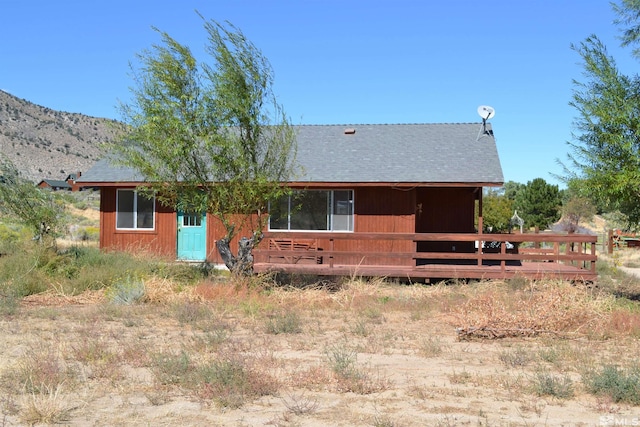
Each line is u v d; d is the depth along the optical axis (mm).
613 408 6199
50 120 122938
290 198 18406
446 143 19891
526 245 29578
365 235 15711
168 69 13617
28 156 100812
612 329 10031
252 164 14047
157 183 14281
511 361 7965
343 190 18344
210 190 14180
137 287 12945
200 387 6637
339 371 7145
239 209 14359
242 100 13594
